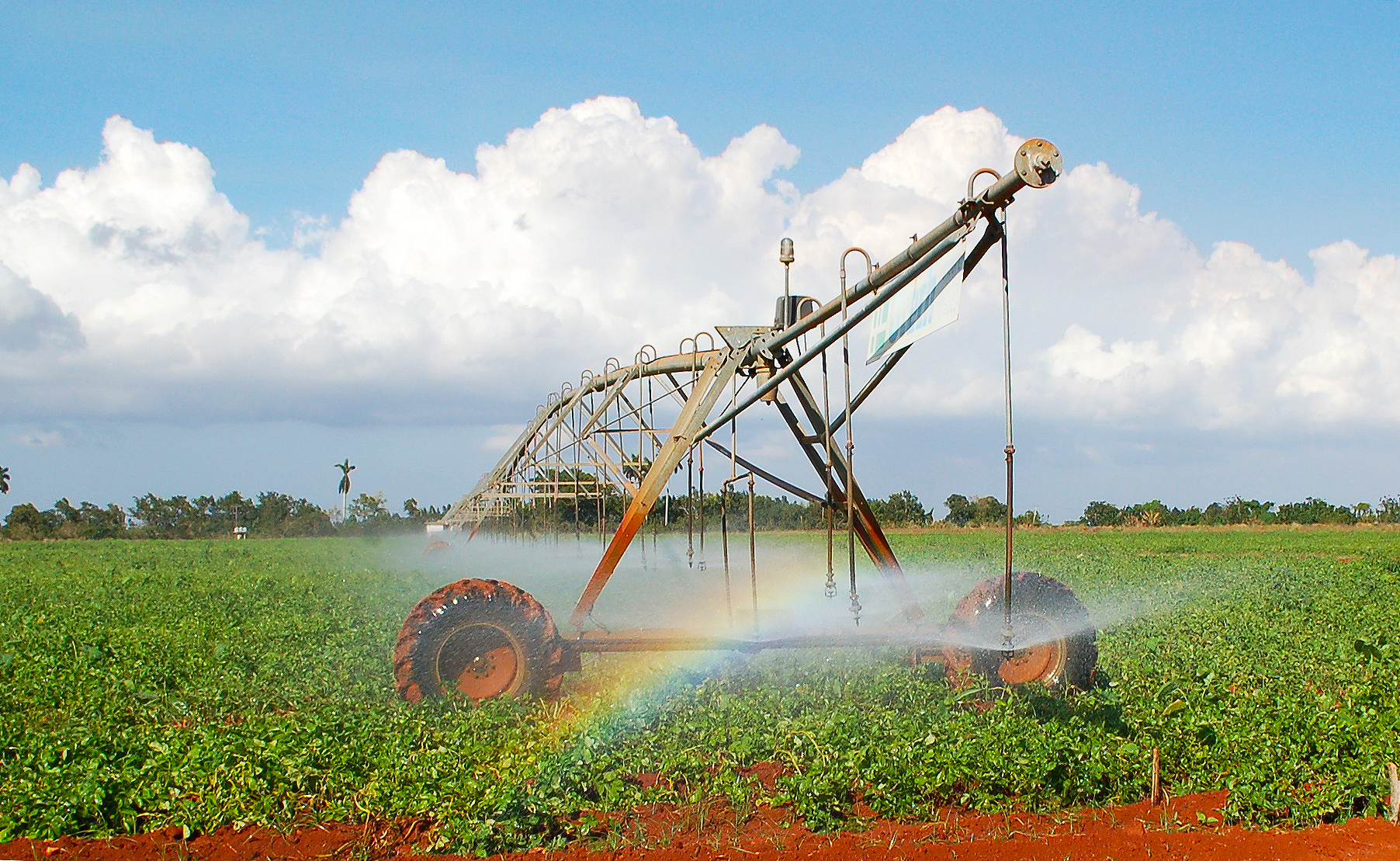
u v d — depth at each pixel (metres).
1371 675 9.48
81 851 6.07
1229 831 6.20
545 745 7.45
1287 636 12.75
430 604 9.01
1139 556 33.53
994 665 8.88
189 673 10.60
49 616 15.70
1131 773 7.01
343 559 34.66
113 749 7.28
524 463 26.55
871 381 9.27
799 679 9.72
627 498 17.95
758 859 5.85
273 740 7.20
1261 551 38.00
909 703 8.60
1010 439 7.26
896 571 10.09
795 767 7.09
